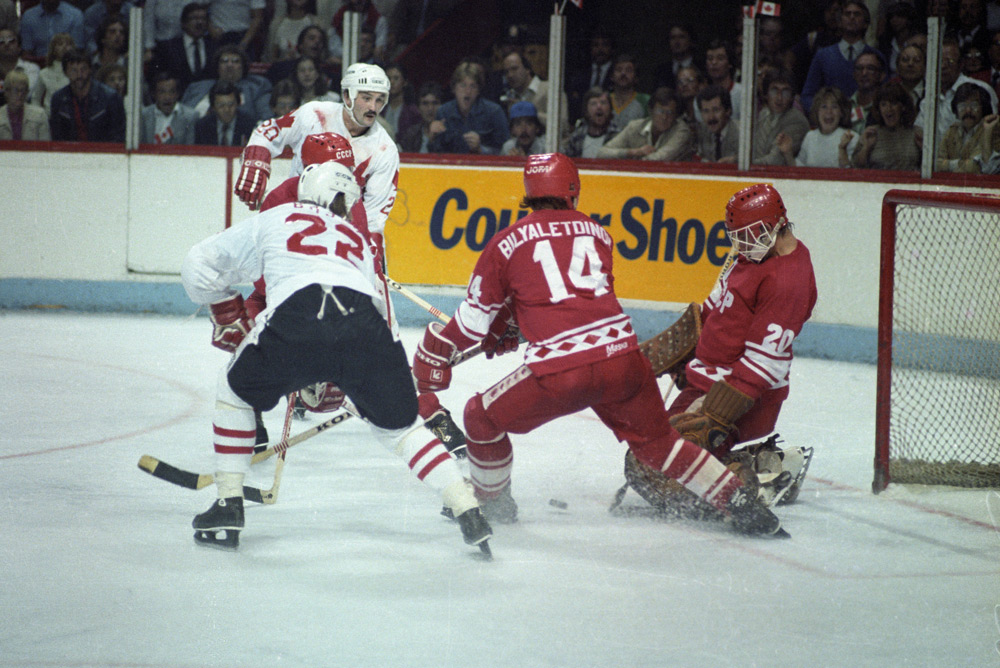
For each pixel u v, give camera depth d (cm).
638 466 879
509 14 2170
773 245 858
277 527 814
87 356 1609
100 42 2152
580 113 2125
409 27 2225
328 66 2144
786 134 1953
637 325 1945
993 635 621
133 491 902
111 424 1173
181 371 1516
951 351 1623
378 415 746
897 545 813
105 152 2038
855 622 639
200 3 2133
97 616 614
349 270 745
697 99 2002
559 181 801
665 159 1984
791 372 1716
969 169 1833
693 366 928
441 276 2008
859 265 1820
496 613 638
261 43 2181
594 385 766
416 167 1995
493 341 876
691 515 877
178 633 592
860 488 1005
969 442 1177
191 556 732
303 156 916
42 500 863
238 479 755
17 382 1392
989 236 1677
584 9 2114
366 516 853
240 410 747
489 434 812
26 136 2119
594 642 595
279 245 749
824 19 2038
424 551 762
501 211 1977
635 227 1936
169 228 2050
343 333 720
